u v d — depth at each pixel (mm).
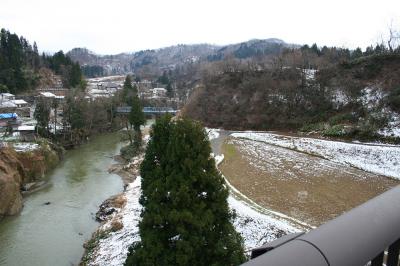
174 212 11680
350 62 59500
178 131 12555
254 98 63375
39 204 31203
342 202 27547
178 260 11578
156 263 11945
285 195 29031
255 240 20875
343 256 1829
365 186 31297
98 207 30188
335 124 50094
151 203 12289
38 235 25359
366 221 2070
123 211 26922
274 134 52938
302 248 1796
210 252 12227
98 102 69188
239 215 23688
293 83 61156
